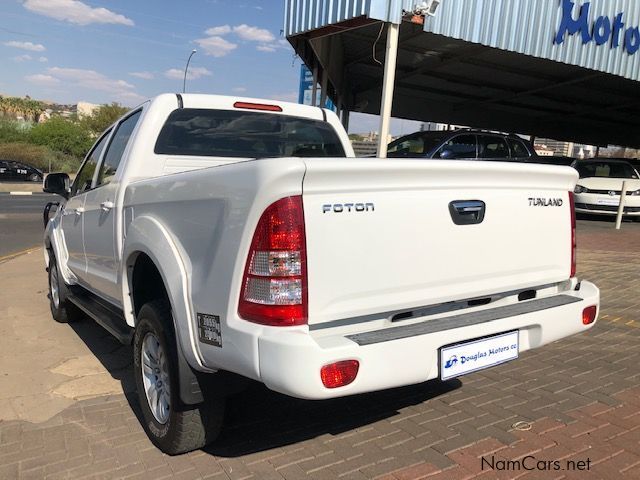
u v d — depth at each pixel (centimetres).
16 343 518
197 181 275
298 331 240
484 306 317
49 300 689
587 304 341
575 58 1277
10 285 776
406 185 268
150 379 334
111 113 6206
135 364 346
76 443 330
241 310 247
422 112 2430
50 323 587
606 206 1441
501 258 313
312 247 243
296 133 466
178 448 307
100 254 423
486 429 348
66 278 542
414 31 1169
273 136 454
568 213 353
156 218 316
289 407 381
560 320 326
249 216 241
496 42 1134
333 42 1369
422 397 398
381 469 301
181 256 288
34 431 345
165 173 398
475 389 413
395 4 930
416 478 292
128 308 361
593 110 2453
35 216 1720
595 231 1279
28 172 3562
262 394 402
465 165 285
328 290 248
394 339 255
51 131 5294
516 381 428
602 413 371
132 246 333
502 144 1119
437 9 1040
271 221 237
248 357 242
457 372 281
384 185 261
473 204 296
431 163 271
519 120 2792
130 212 353
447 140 1059
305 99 1891
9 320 597
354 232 253
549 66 1608
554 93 2056
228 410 375
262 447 327
